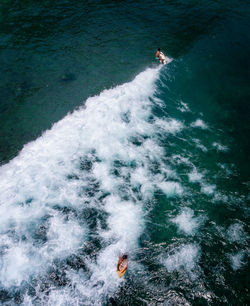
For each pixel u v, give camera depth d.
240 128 14.91
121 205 11.21
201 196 11.66
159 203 11.34
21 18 22.42
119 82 17.44
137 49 20.22
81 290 8.70
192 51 20.48
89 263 9.38
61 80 17.31
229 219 10.84
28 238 10.06
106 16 23.45
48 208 11.02
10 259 9.47
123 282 8.84
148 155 13.35
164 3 25.80
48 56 19.11
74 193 11.59
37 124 14.55
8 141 13.59
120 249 9.73
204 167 12.89
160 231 10.34
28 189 11.66
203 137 14.38
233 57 20.25
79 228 10.38
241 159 13.30
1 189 11.59
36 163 12.70
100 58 19.20
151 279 8.91
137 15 23.89
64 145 13.58
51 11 23.50
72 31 21.52
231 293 8.66
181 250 9.74
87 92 16.62
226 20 24.20
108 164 12.84
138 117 15.33
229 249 9.85
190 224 10.60
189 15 24.39
